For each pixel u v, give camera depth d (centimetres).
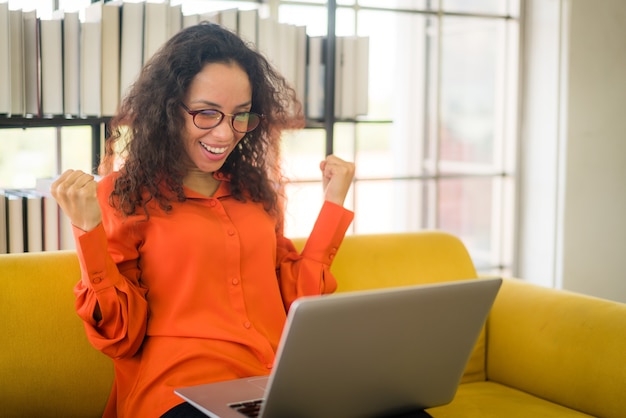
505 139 395
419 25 388
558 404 221
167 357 179
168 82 188
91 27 235
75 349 193
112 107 240
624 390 204
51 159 313
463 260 256
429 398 167
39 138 312
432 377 163
